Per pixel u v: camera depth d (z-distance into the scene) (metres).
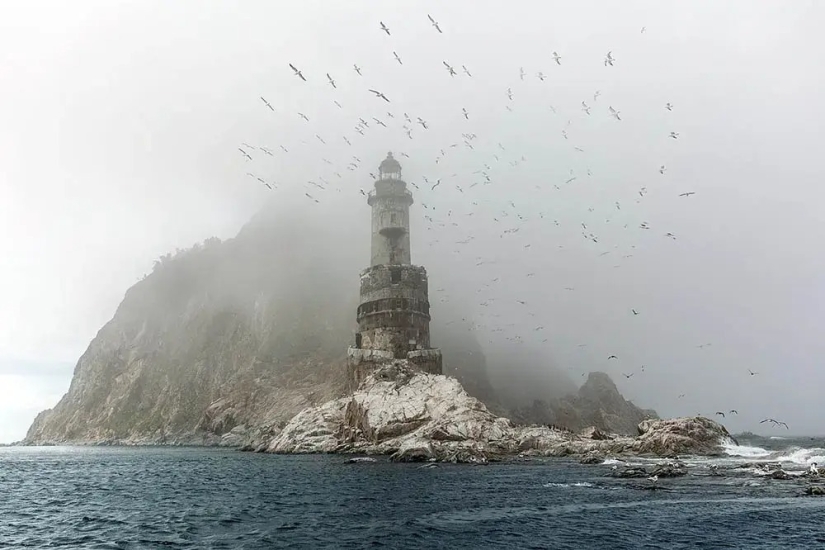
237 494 40.41
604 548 22.66
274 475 53.56
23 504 37.50
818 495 34.81
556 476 46.88
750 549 22.28
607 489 38.50
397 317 90.75
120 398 183.62
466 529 26.39
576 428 156.00
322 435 84.38
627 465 55.22
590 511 30.39
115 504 36.88
